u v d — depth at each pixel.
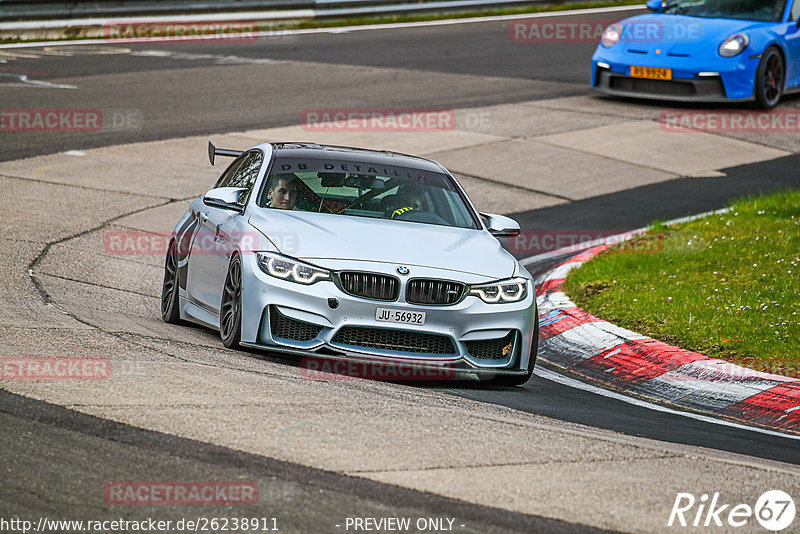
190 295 31.14
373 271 25.95
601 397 27.83
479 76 80.94
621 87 71.50
